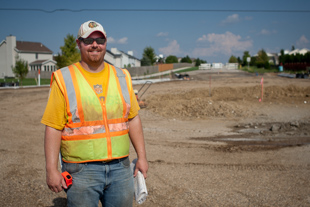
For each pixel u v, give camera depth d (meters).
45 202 4.16
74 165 2.02
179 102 15.88
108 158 2.03
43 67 61.84
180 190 4.60
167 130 10.23
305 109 14.19
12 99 20.09
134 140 2.29
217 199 4.23
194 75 48.94
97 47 2.06
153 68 65.31
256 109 14.41
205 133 9.67
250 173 5.45
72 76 2.06
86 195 2.02
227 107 14.14
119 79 2.19
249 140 8.46
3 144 7.93
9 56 62.72
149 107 15.56
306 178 5.11
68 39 44.66
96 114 2.03
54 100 2.02
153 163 6.16
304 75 36.44
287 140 8.28
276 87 21.56
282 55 70.88
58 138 2.04
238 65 79.88
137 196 2.22
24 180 5.07
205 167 5.86
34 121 12.04
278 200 4.18
